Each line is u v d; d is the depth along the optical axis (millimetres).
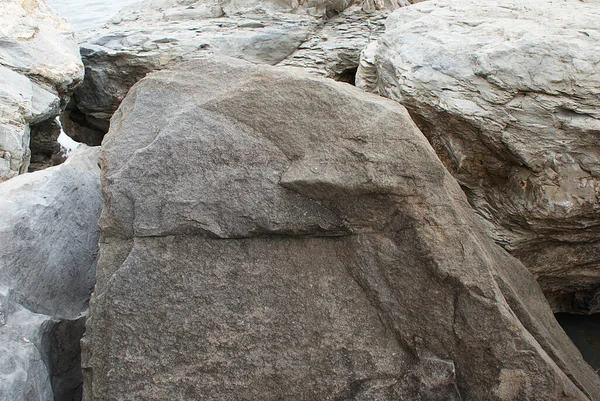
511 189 1864
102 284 1238
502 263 1381
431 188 1171
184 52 3082
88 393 1209
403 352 1159
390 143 1181
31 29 2758
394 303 1164
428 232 1151
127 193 1249
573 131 1692
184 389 1176
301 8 3525
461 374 1136
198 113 1270
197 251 1220
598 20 1858
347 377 1155
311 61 3121
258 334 1182
